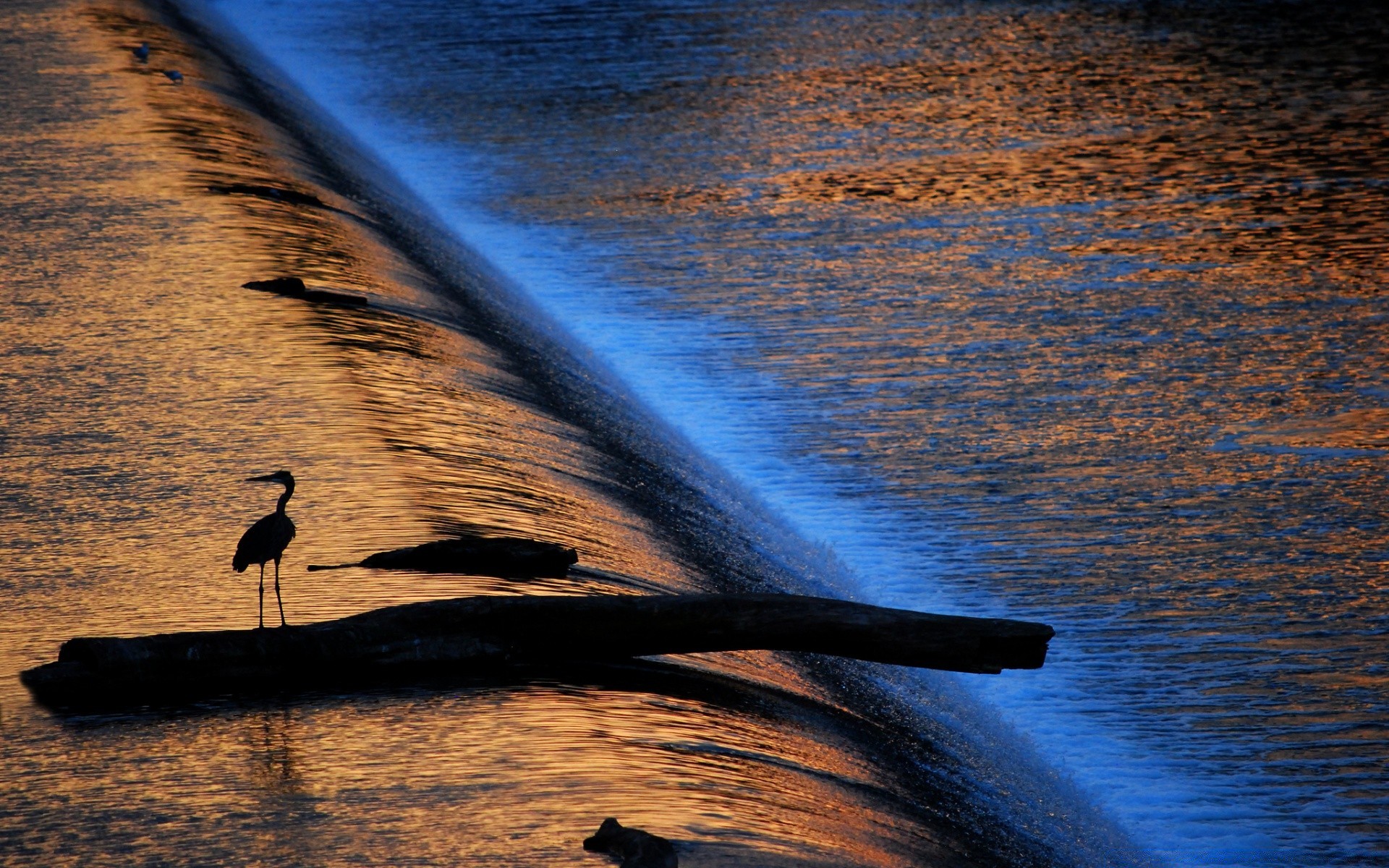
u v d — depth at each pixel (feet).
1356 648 188.34
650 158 481.87
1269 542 219.20
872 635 133.08
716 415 274.16
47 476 176.35
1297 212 408.46
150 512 164.35
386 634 127.54
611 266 371.97
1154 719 171.42
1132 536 221.66
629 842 91.40
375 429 196.34
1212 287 345.10
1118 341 310.24
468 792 102.06
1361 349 303.68
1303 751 164.76
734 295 345.92
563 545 167.53
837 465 250.16
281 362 225.35
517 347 281.74
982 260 369.71
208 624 132.87
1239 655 186.70
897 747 148.56
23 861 92.38
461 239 397.80
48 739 111.65
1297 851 145.07
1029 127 519.19
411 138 522.47
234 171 370.53
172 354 228.63
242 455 184.14
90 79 471.21
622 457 228.22
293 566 148.77
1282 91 571.28
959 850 120.88
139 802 100.83
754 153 485.56
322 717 116.67
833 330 320.29
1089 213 411.54
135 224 311.88
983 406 276.00
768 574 198.70
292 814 98.63
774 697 145.38
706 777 109.70
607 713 120.67
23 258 285.84
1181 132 507.71
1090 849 140.46
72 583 143.84
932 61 638.53
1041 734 168.96
